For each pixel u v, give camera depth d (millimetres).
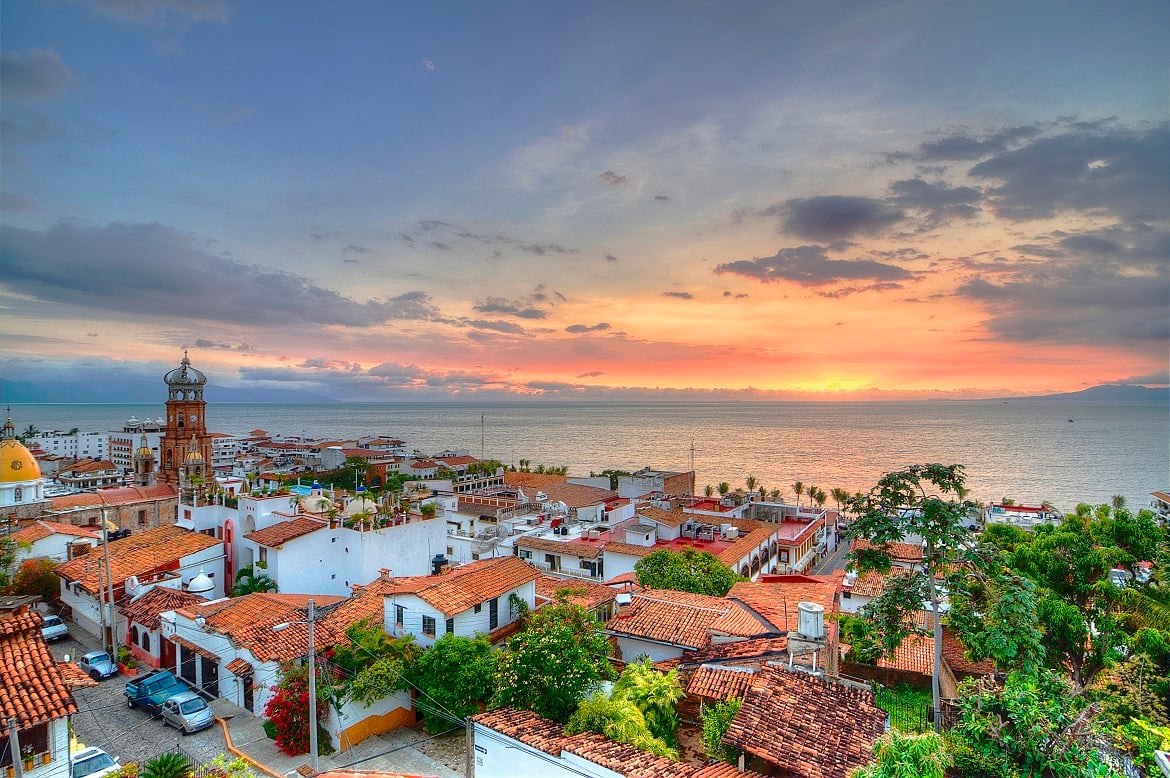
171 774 22797
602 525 76188
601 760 20641
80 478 135375
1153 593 39812
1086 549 43438
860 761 21000
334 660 31109
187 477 81812
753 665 28203
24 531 55219
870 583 48406
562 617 31078
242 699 33031
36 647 23328
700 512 87125
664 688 26656
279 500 56438
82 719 31734
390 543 51500
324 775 20266
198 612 37031
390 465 180625
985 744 19594
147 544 51656
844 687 25141
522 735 23281
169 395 97188
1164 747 21922
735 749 22672
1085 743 19391
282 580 47906
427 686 30047
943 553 28547
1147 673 30266
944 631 41750
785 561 79938
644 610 36438
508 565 38969
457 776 26484
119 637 42406
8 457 65625
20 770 19141
